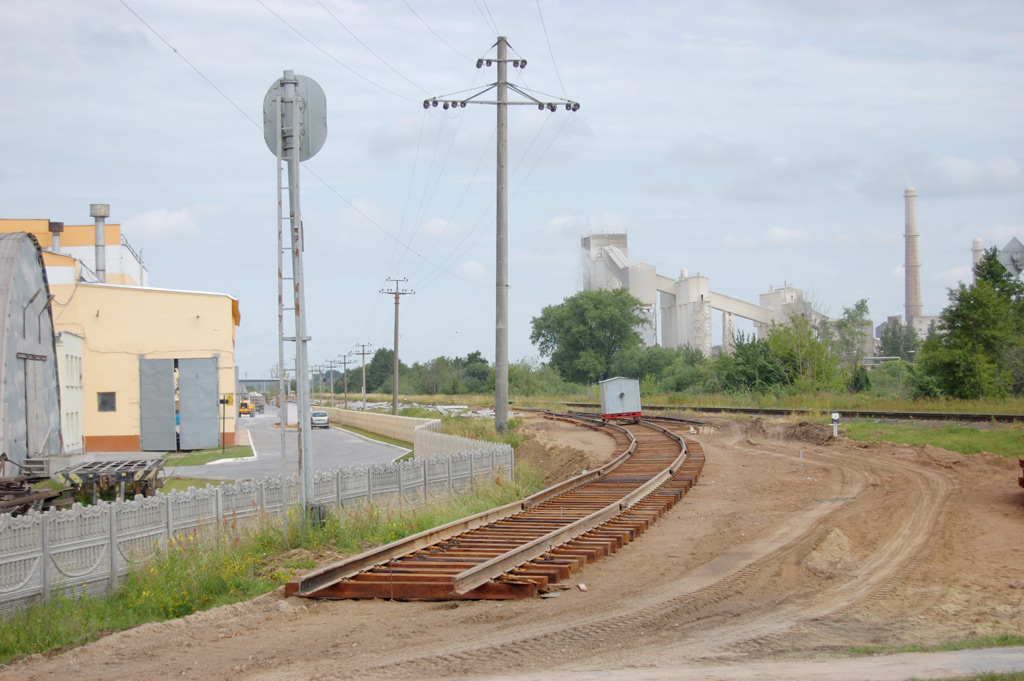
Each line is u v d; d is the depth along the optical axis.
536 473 29.25
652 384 85.00
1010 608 9.73
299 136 15.59
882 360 132.88
